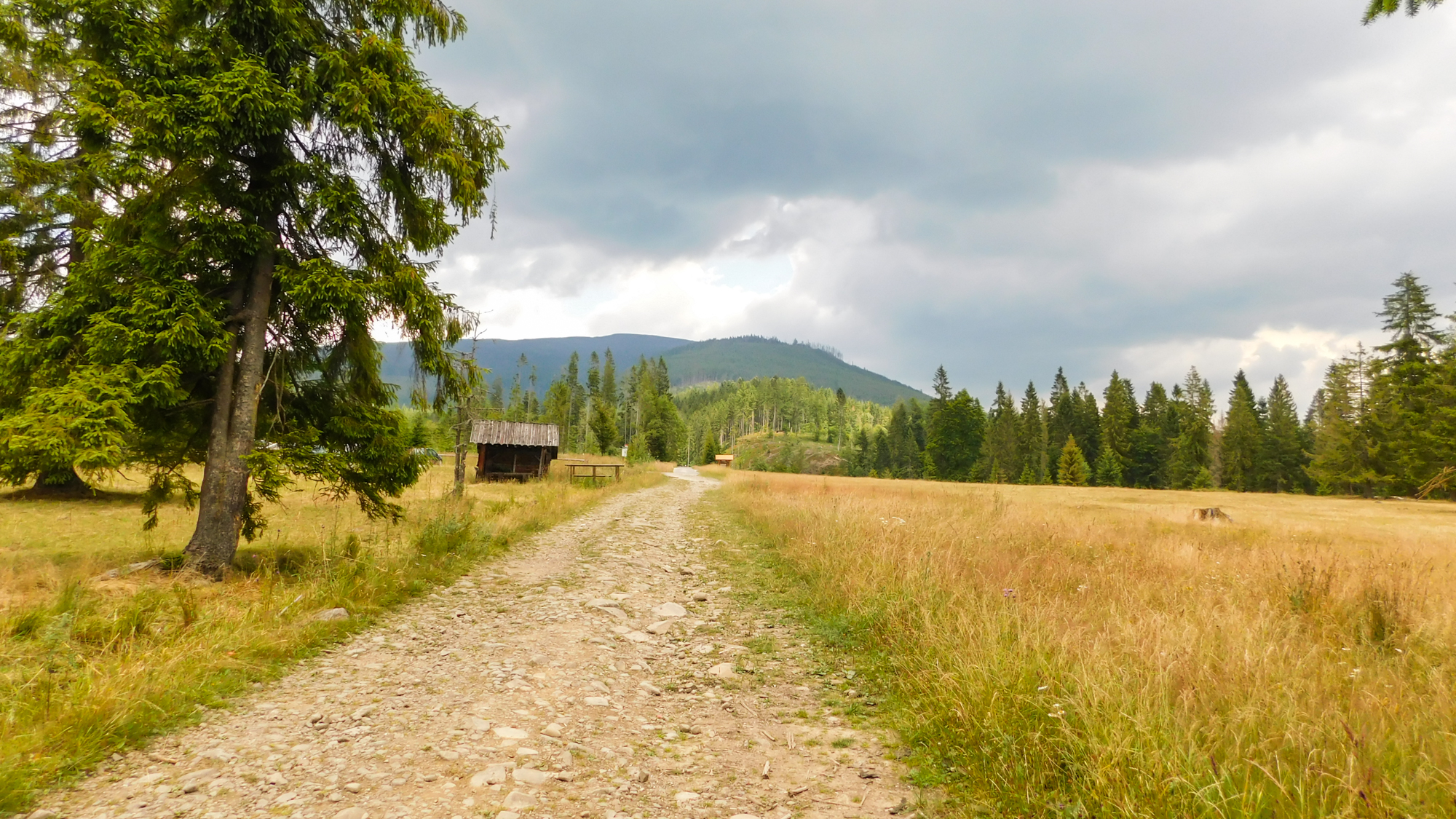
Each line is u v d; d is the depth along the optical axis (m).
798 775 3.87
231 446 8.21
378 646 6.12
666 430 96.81
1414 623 6.36
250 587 7.68
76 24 7.26
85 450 6.37
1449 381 41.31
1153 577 8.68
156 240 7.48
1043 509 22.84
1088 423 87.25
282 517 14.37
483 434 32.72
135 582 7.36
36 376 6.88
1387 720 3.99
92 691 4.10
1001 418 87.94
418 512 14.04
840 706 5.03
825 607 7.74
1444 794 2.96
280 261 8.65
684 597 8.84
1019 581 7.77
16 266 10.84
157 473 8.78
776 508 17.77
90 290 7.09
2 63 9.53
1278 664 4.62
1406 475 42.56
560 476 33.69
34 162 9.99
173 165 7.38
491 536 12.13
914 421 124.19
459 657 5.87
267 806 3.18
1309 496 45.34
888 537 10.60
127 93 6.76
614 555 11.98
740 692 5.37
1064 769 3.56
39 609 5.88
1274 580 8.30
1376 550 13.11
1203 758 3.23
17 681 4.33
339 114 8.52
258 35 8.04
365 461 9.30
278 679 5.10
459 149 9.26
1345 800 2.99
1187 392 90.50
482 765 3.75
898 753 4.19
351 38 8.96
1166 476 80.19
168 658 4.91
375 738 4.08
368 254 9.02
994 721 4.00
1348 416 48.56
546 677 5.44
